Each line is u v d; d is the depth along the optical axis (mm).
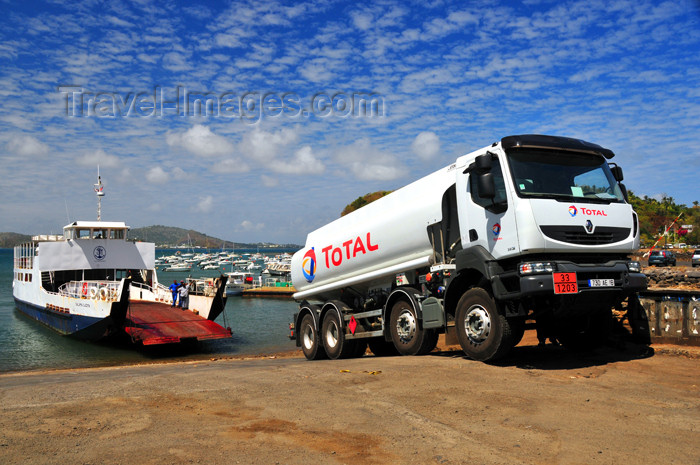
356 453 5000
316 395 7316
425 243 11164
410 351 11203
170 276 125812
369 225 12797
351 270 13703
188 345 25312
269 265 107125
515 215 8555
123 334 23781
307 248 15812
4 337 27500
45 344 25312
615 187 9422
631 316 11477
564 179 9062
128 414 6434
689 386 7520
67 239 32125
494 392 7227
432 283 10805
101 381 9016
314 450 5090
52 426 5930
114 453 5035
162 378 8992
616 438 5309
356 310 14047
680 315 10742
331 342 14141
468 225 9711
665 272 25125
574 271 8336
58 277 33812
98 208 33875
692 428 5598
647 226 136000
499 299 8805
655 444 5129
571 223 8594
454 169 10477
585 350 10680
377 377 8453
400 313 11586
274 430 5730
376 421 6000
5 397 7672
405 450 5059
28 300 36031
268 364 13078
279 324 33781
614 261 8844
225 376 9164
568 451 4965
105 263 31250
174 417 6289
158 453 5023
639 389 7352
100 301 23406
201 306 25922
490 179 8688
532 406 6508
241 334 29250
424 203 11102
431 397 7027
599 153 9547
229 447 5191
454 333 10234
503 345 8984
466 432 5555
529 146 8938
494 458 4816
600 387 7480
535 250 8375
